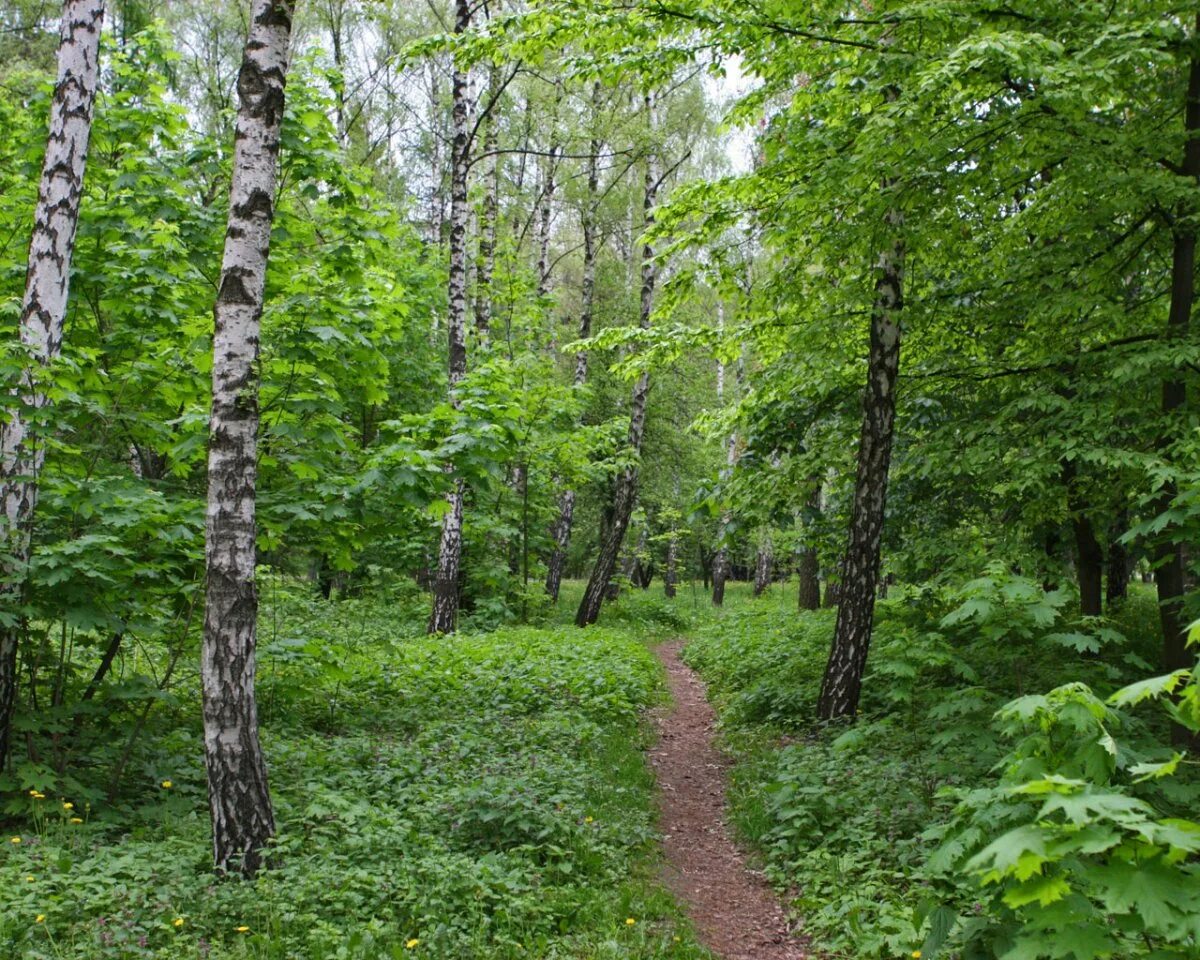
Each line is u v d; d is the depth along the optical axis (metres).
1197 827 1.82
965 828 2.69
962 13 6.91
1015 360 9.42
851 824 6.21
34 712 6.26
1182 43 7.11
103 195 9.21
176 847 5.38
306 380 7.27
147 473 8.56
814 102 8.30
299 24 20.83
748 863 6.45
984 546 9.98
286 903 4.56
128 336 8.44
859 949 4.62
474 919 4.62
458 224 14.59
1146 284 9.66
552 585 24.78
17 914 4.12
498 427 7.60
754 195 8.70
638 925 4.98
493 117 19.23
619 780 7.87
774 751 8.57
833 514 11.59
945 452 8.91
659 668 15.56
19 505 6.14
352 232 9.85
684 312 23.47
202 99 20.16
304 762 7.27
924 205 7.89
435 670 11.48
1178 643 7.44
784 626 16.58
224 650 5.20
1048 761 2.61
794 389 10.21
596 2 7.42
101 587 6.29
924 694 8.44
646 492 29.27
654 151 19.55
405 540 18.27
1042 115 7.00
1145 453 7.21
